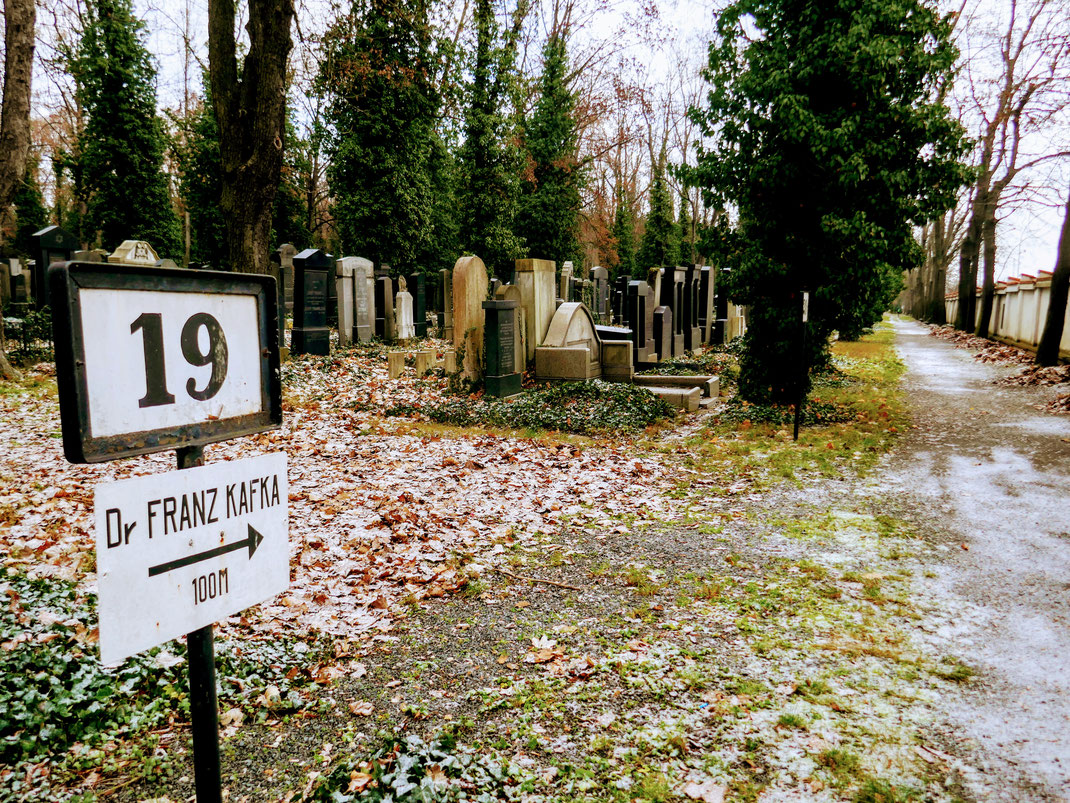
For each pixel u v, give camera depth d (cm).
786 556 557
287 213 3694
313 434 1030
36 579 470
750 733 325
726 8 1089
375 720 341
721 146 1130
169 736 321
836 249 1040
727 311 2581
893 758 306
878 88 965
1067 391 1233
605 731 329
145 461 860
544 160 3272
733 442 962
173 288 180
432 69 2736
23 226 3850
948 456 859
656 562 552
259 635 433
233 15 1489
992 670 381
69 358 151
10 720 302
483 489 763
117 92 3161
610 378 1453
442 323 2548
